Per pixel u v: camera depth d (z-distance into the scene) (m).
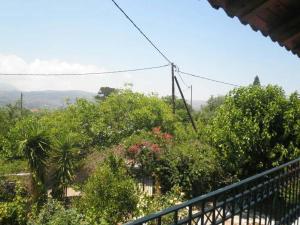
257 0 2.67
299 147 14.33
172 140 18.30
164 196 12.43
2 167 17.12
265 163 14.72
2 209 11.41
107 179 11.21
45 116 26.72
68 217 10.45
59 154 15.57
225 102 15.74
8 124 26.73
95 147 21.41
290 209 4.65
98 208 10.90
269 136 14.09
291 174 4.62
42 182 15.10
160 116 23.83
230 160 15.19
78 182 16.12
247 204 3.49
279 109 14.28
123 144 18.09
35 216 12.12
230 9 2.82
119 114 24.38
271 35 3.30
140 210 11.16
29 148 14.98
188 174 15.50
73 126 22.58
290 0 2.70
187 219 2.62
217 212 3.01
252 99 14.81
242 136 14.61
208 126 16.58
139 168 16.62
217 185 15.79
